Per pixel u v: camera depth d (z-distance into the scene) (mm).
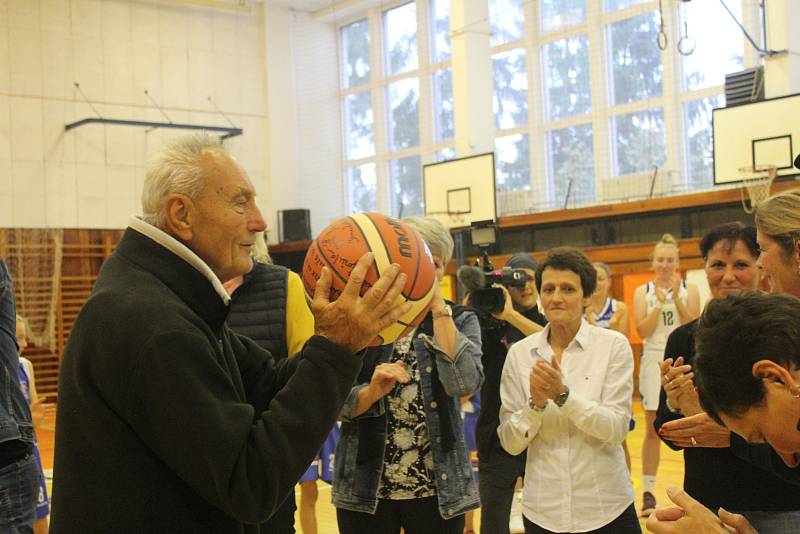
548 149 13359
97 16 14461
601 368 2879
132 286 1564
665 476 6277
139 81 14836
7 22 13695
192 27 15469
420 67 15406
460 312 3174
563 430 2814
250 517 1466
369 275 1801
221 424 1457
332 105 16953
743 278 2461
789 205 2000
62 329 13844
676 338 2469
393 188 16125
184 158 1667
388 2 15969
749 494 2115
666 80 11836
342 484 2881
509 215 12602
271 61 16203
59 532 1534
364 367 2879
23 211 13711
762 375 1308
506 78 13898
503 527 3379
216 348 1612
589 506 2746
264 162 16234
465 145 11805
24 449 2520
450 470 2820
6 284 2574
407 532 2871
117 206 14500
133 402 1491
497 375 3512
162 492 1518
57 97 14062
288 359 1887
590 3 12664
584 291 2959
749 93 9789
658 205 10031
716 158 9102
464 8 11805
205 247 1671
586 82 12859
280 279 2725
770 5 9188
